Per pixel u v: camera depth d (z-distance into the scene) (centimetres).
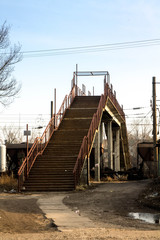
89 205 1543
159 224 1077
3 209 1362
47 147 2684
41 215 1259
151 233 880
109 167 3869
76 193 2053
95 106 3319
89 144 2689
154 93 2905
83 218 1181
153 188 1967
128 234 864
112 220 1147
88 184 2461
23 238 809
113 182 2891
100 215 1262
